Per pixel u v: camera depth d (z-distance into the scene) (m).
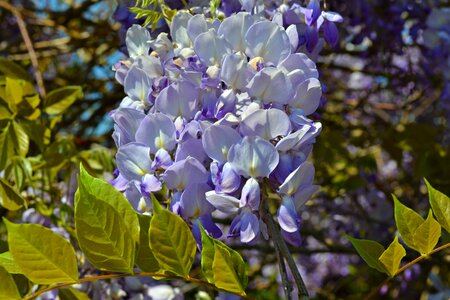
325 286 1.48
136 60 0.49
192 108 0.46
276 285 1.29
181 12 0.50
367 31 0.93
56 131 1.05
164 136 0.46
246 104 0.45
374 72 1.12
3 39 1.25
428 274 1.09
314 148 0.96
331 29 0.55
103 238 0.40
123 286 0.72
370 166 1.08
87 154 0.76
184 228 0.40
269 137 0.44
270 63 0.47
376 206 1.12
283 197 0.44
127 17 0.64
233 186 0.43
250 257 1.33
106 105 1.18
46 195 0.79
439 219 0.43
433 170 0.94
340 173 1.08
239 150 0.43
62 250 0.39
